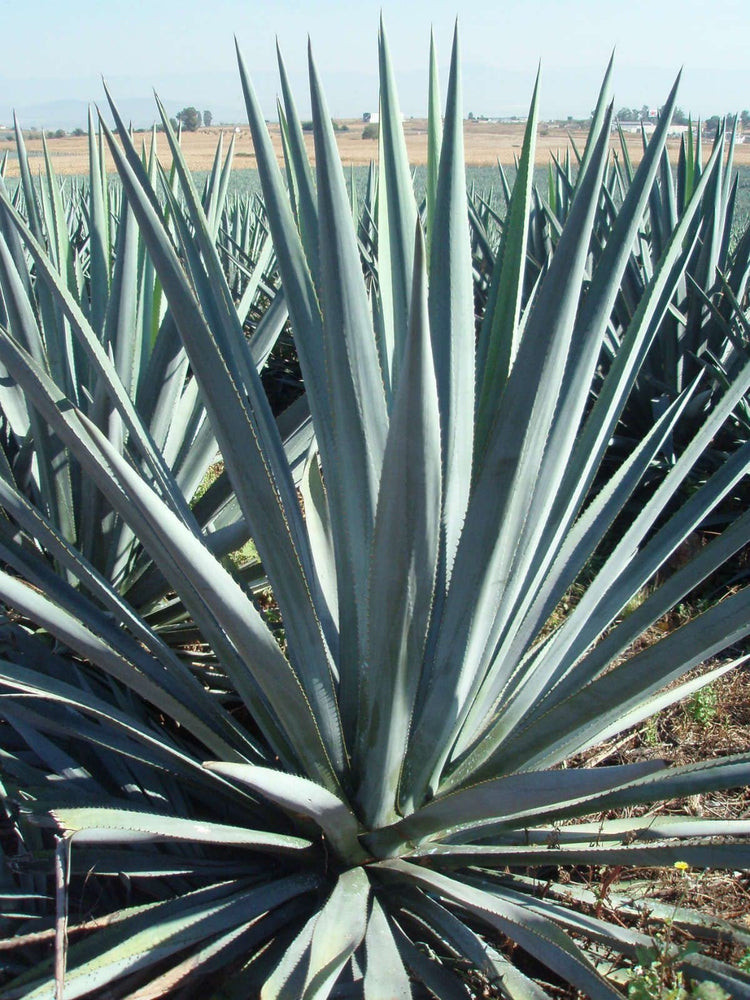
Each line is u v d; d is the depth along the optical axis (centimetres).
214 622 198
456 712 187
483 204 664
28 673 186
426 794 199
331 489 191
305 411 294
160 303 287
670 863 169
